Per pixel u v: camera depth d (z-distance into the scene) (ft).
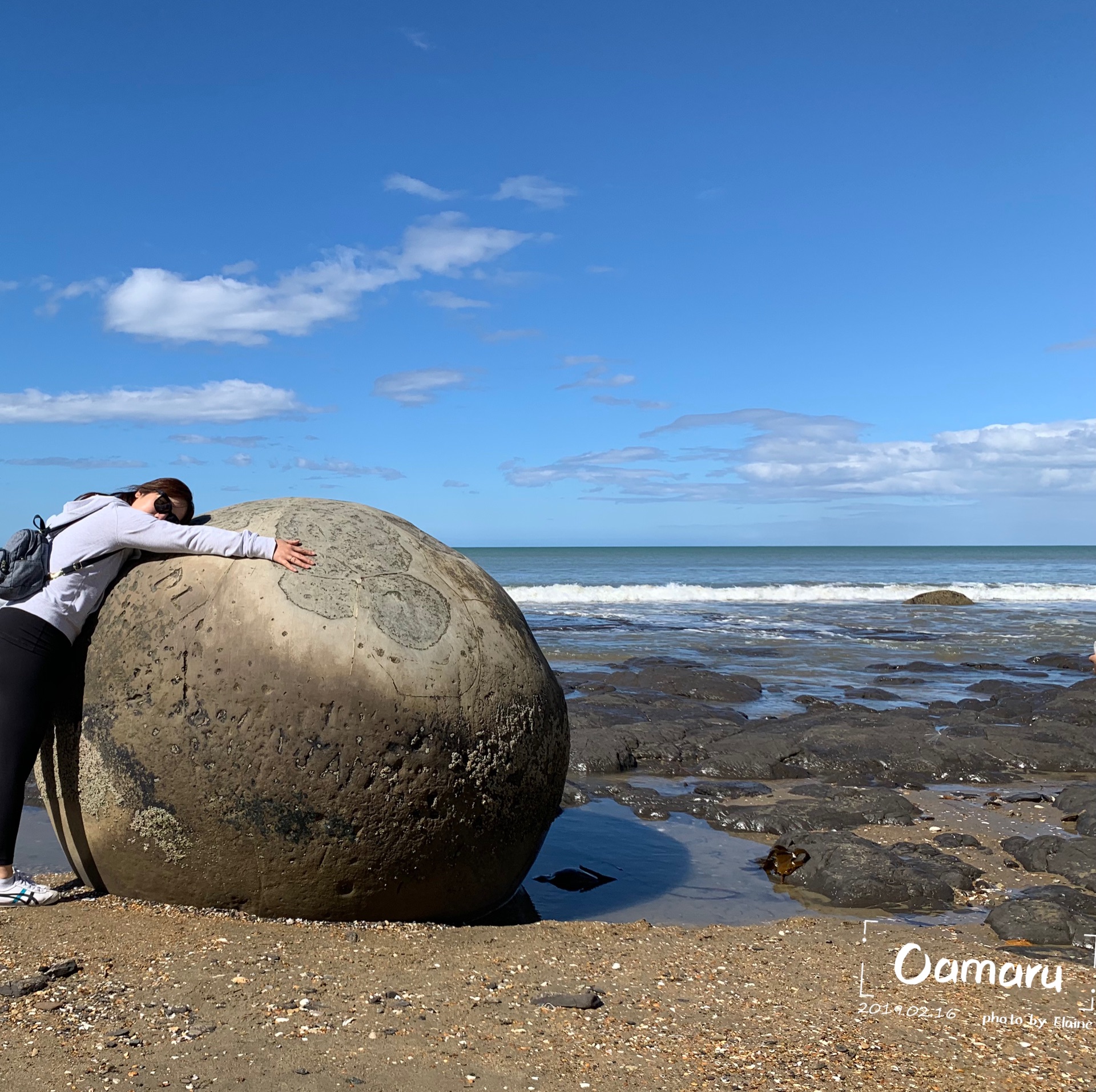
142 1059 8.29
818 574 146.72
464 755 12.08
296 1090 7.91
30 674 11.56
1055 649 52.75
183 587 11.97
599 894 15.52
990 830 19.81
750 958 11.94
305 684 11.48
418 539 13.47
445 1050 8.76
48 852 16.57
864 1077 8.57
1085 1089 8.48
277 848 11.68
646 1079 8.38
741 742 25.93
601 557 245.45
